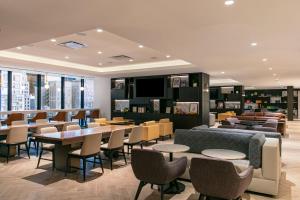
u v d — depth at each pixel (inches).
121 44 250.5
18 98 408.5
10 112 365.4
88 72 413.1
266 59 272.2
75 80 518.3
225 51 231.0
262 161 148.4
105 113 513.0
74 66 381.1
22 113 361.4
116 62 366.0
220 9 130.1
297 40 190.7
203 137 190.4
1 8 125.9
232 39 188.9
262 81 558.3
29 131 255.8
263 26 157.9
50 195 145.6
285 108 818.8
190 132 196.2
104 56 317.4
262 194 149.6
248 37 183.3
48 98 457.4
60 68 366.6
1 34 170.6
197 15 138.6
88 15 136.7
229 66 326.6
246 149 174.1
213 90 683.4
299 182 172.7
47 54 303.1
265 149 147.5
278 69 351.9
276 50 225.8
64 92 490.0
